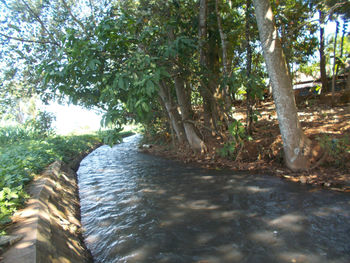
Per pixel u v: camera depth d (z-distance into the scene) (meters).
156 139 11.89
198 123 7.77
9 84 8.45
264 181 5.21
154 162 8.37
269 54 5.04
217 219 3.80
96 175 7.37
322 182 4.65
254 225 3.52
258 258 2.78
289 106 5.16
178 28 7.43
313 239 3.05
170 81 7.78
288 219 3.59
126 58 5.06
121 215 4.29
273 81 5.19
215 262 2.78
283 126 5.32
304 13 9.05
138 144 13.02
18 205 3.24
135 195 5.24
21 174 4.39
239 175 5.81
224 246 3.08
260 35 5.11
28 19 7.95
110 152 11.65
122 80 4.07
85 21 8.16
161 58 5.27
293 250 2.88
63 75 4.71
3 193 3.04
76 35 7.97
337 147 5.11
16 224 2.76
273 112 9.98
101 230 3.81
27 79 8.59
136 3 7.39
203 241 3.23
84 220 4.26
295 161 5.30
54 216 3.49
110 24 4.70
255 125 8.25
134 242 3.35
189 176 6.21
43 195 3.73
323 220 3.46
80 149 10.89
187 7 7.38
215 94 8.16
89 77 4.94
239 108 12.53
